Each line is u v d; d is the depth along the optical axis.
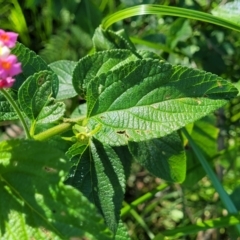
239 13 0.34
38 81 0.24
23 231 0.20
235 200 0.40
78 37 0.50
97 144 0.25
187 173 0.42
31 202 0.20
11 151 0.21
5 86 0.20
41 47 0.53
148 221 0.52
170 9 0.32
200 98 0.23
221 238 0.51
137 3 0.45
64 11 0.50
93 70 0.26
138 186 0.55
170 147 0.30
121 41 0.33
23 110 0.23
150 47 0.45
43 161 0.20
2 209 0.21
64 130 0.24
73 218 0.20
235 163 0.49
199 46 0.45
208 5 0.44
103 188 0.24
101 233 0.19
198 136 0.42
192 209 0.51
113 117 0.24
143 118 0.23
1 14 0.51
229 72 0.46
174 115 0.23
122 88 0.24
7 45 0.20
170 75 0.23
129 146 0.29
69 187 0.20
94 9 0.49
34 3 0.50
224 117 0.49
